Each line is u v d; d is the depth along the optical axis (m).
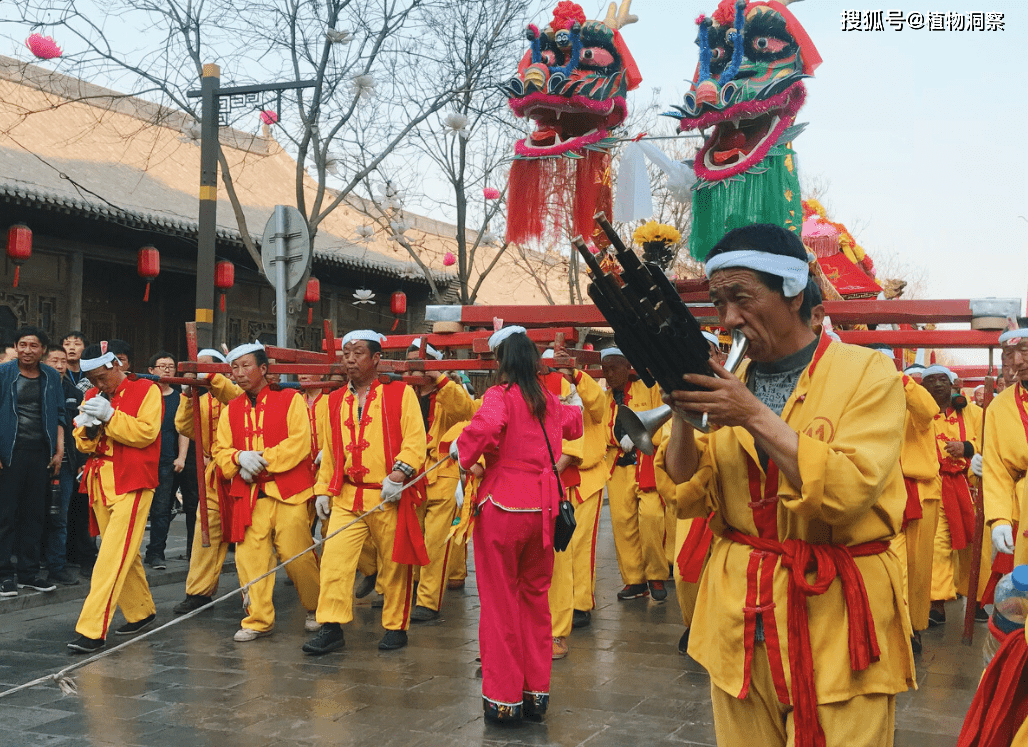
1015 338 5.01
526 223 6.38
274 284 8.72
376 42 12.80
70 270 15.47
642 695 5.11
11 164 14.73
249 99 12.67
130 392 6.37
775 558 2.34
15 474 7.64
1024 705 2.41
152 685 5.31
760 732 2.41
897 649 2.36
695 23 5.71
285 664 5.78
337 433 6.23
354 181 13.22
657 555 7.79
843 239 8.62
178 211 16.41
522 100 6.17
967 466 7.54
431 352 7.29
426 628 6.86
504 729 4.54
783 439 2.17
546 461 4.80
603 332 15.01
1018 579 2.46
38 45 11.19
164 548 9.11
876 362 2.35
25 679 5.45
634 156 6.23
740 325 2.39
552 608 5.91
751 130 5.69
